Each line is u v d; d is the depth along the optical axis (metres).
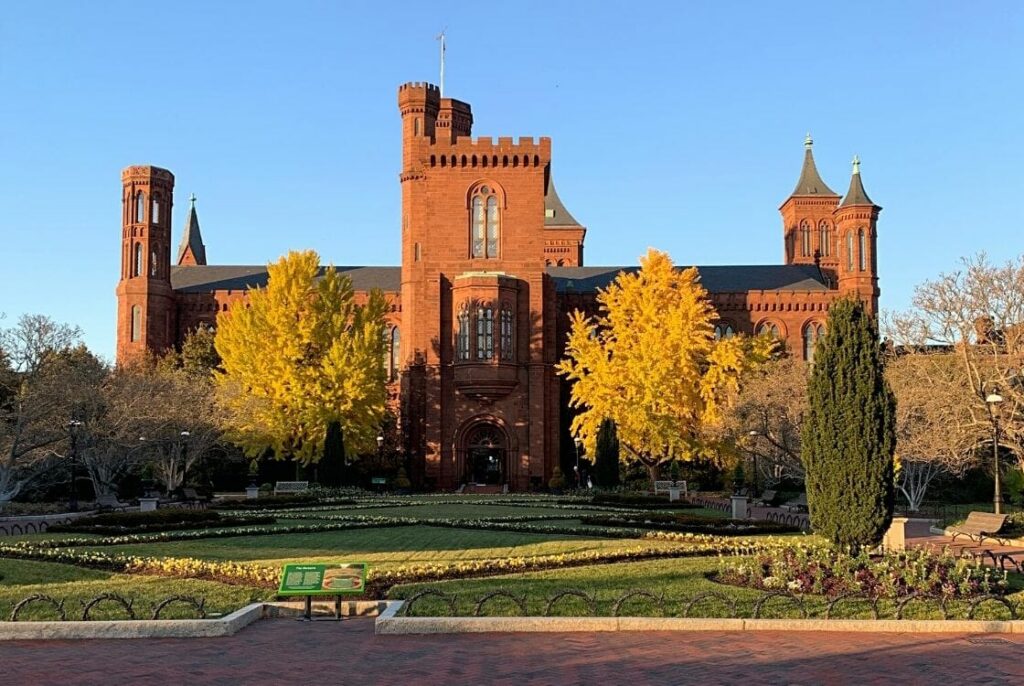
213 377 66.06
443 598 17.25
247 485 62.84
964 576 18.44
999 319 42.81
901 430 42.72
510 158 69.00
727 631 14.80
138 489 58.81
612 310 66.38
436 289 68.19
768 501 50.84
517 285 68.06
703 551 25.30
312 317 65.00
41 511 43.62
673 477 64.62
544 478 66.62
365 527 33.31
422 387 68.75
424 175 70.19
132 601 16.89
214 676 12.07
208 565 20.89
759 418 51.34
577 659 12.93
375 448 65.81
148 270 80.94
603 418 62.53
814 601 17.14
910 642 14.04
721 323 83.69
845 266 86.06
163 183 82.38
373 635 14.59
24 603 15.10
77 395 45.25
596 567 22.17
